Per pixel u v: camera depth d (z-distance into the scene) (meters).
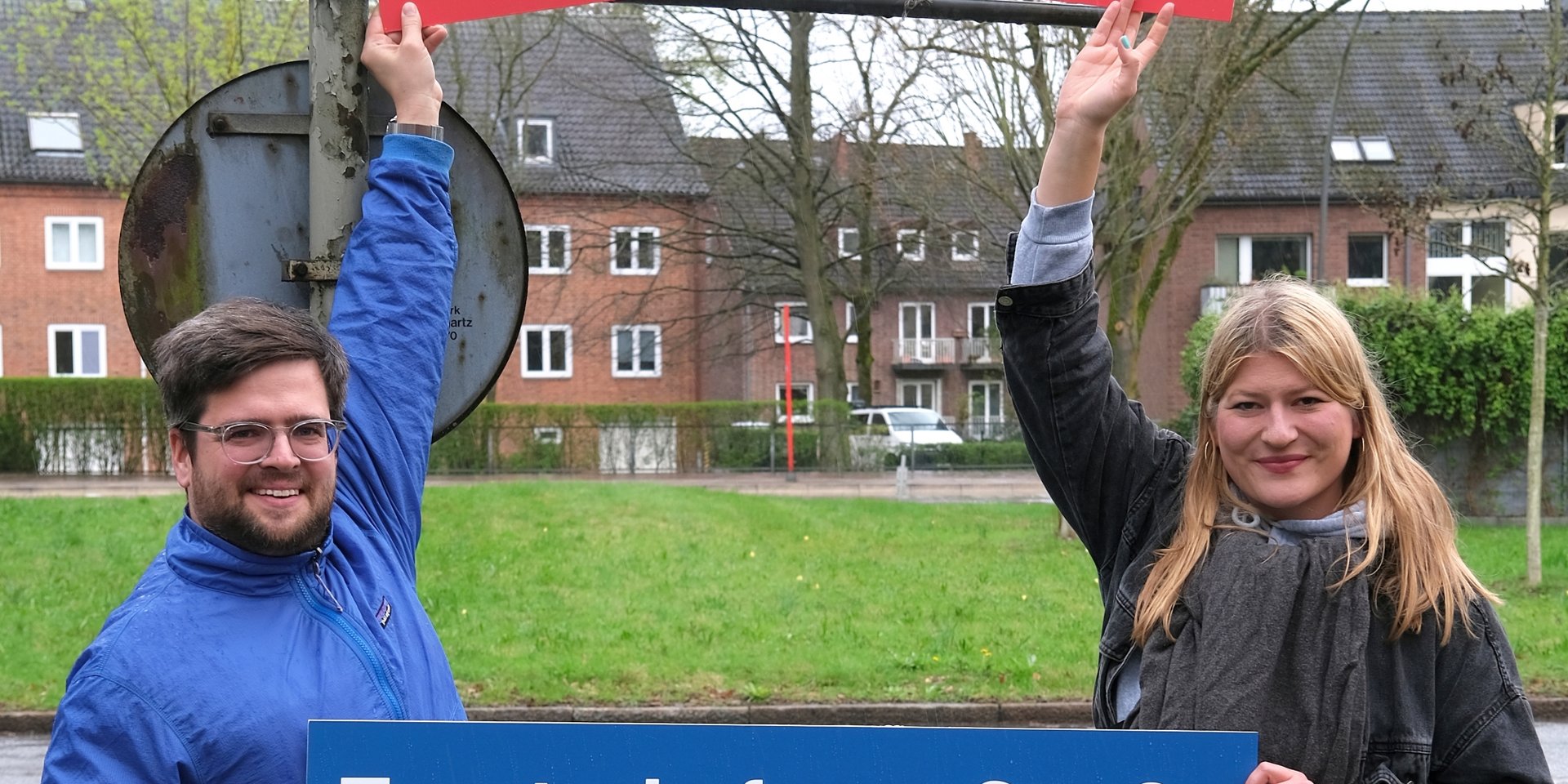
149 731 2.02
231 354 2.14
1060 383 2.47
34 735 8.81
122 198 27.94
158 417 29.83
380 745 2.10
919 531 17.30
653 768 2.13
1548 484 19.14
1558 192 13.10
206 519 2.17
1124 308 18.17
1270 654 2.11
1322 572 2.15
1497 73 13.13
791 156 32.50
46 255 40.72
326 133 2.79
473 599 12.18
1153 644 2.22
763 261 35.50
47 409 29.50
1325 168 25.03
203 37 21.48
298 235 2.86
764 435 33.47
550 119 41.50
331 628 2.24
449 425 2.98
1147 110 16.23
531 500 17.77
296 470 2.18
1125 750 2.13
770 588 12.91
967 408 51.91
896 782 2.14
